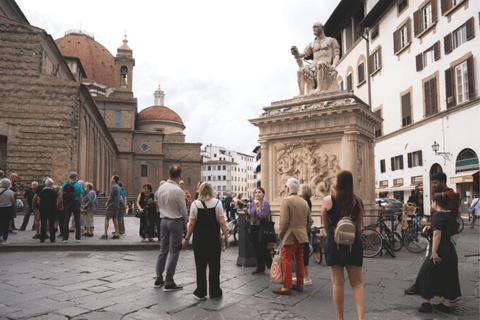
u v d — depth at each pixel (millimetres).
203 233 6371
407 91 31234
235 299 6324
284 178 14297
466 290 7039
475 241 13828
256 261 9266
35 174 27219
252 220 8391
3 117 27141
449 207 5883
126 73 74188
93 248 11508
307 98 14336
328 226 5043
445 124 26297
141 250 11656
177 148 78125
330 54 14867
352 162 12898
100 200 34000
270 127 14695
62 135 27828
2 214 11680
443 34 26656
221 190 134625
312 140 13844
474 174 23500
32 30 28062
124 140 68250
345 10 41500
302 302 6184
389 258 10367
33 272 8273
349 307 5941
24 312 5516
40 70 28234
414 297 6523
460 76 25109
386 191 33812
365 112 13258
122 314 5488
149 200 12586
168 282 6754
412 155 30250
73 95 28375
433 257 5684
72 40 73812
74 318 5297
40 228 13211
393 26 33344
